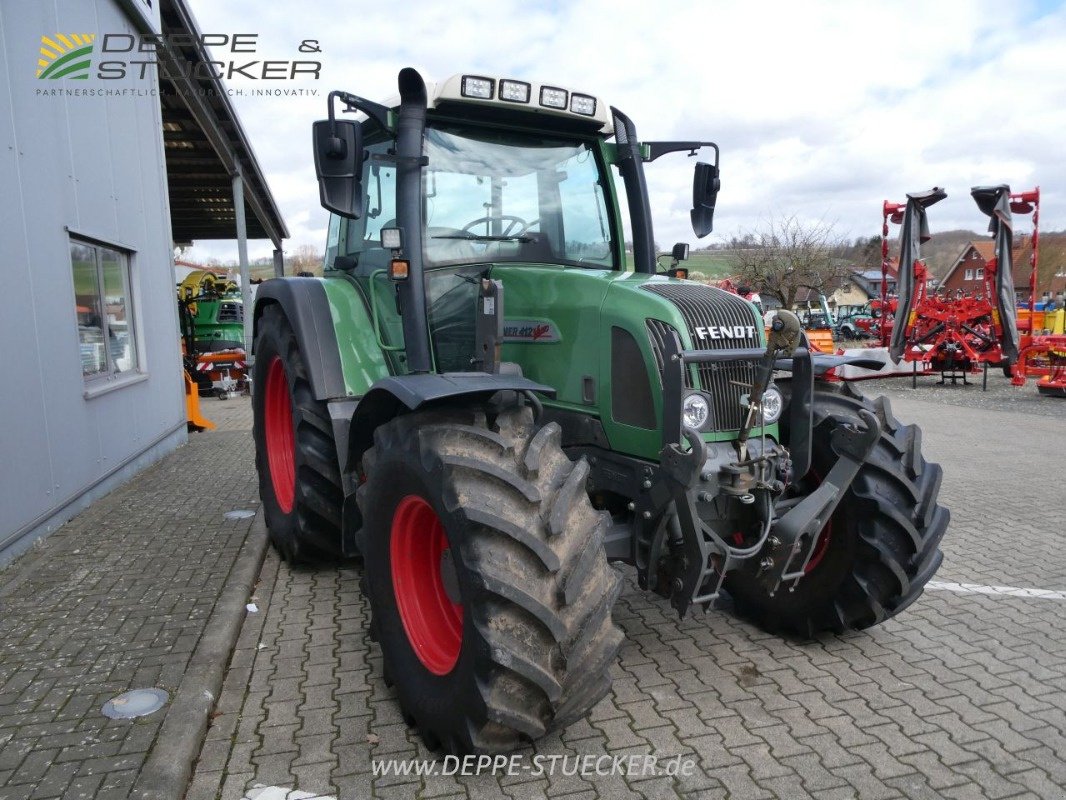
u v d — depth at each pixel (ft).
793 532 9.30
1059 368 41.50
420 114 10.61
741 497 9.20
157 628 11.69
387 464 9.03
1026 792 7.81
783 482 9.72
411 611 9.23
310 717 9.35
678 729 9.02
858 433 9.59
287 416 15.42
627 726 9.10
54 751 8.46
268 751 8.63
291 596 13.33
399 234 10.54
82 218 19.94
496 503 7.77
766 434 9.83
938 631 11.79
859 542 10.53
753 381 9.61
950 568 14.64
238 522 17.44
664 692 9.90
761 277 74.28
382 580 9.42
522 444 8.43
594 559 7.91
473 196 11.80
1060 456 25.53
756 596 11.79
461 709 7.79
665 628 11.91
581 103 11.54
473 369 10.78
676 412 8.81
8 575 14.06
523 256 12.16
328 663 10.78
